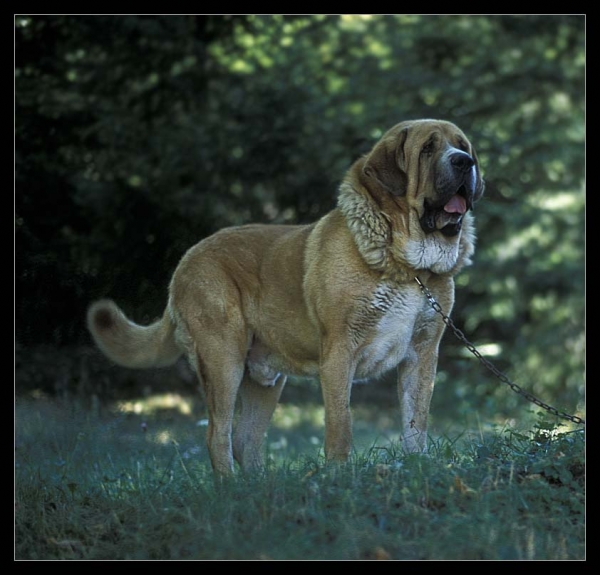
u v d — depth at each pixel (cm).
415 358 798
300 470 702
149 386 1438
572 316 2144
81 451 950
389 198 764
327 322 775
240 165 1769
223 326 834
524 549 553
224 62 1800
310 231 821
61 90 1656
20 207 1563
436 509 604
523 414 1341
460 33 2144
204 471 777
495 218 2092
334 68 2036
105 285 1393
